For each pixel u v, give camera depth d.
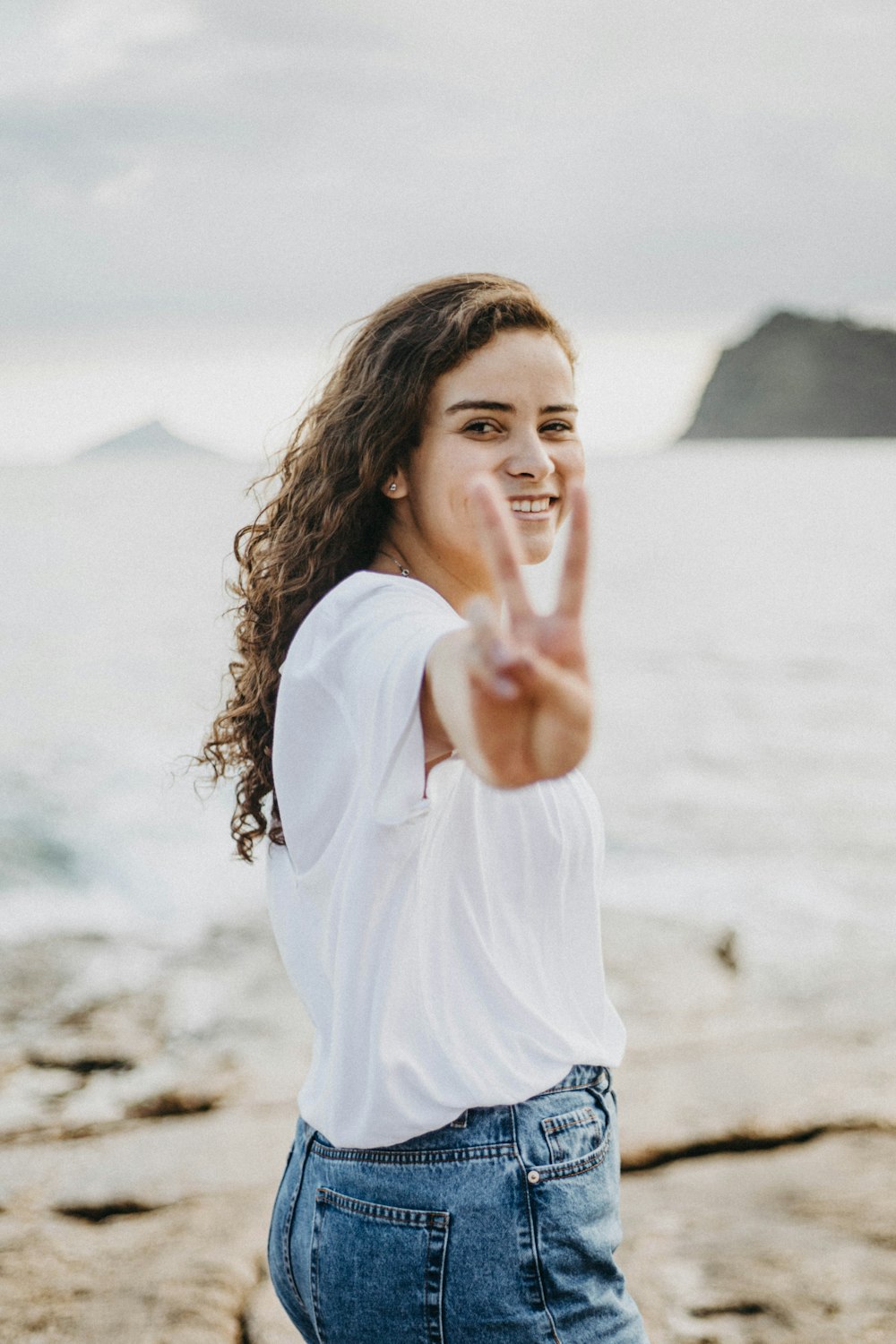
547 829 1.46
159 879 9.23
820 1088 4.37
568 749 0.97
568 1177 1.39
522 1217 1.35
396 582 1.37
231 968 6.98
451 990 1.39
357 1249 1.37
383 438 1.52
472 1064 1.37
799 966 7.52
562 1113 1.42
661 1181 3.77
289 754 1.40
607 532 67.81
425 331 1.51
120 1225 3.53
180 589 37.28
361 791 1.30
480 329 1.49
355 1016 1.35
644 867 10.23
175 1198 3.71
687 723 17.97
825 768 14.45
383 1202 1.36
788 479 154.62
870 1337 2.84
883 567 44.81
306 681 1.35
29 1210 3.64
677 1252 3.27
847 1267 3.15
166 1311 2.99
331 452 1.58
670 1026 6.16
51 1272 3.21
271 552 1.70
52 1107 4.88
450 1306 1.34
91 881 9.15
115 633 28.05
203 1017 6.09
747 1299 3.01
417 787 1.20
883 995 6.77
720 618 31.45
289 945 1.54
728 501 102.75
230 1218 3.53
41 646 26.11
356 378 1.58
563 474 1.55
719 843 11.02
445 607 1.36
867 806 12.32
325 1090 1.42
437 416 1.51
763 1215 3.48
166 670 22.50
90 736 16.11
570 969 1.52
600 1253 1.41
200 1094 4.93
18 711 18.20
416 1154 1.36
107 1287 3.13
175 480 175.00
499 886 1.43
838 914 8.66
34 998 6.52
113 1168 3.95
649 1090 4.40
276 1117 4.41
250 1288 3.13
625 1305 1.46
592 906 1.54
